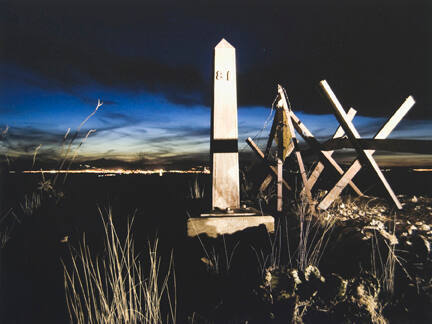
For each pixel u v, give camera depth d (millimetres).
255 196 4875
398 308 1803
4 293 2291
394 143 2861
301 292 1944
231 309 1939
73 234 3365
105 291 2260
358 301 1822
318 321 1792
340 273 2135
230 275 2346
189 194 5457
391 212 3387
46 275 2557
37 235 3328
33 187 5055
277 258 2559
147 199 4988
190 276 2395
